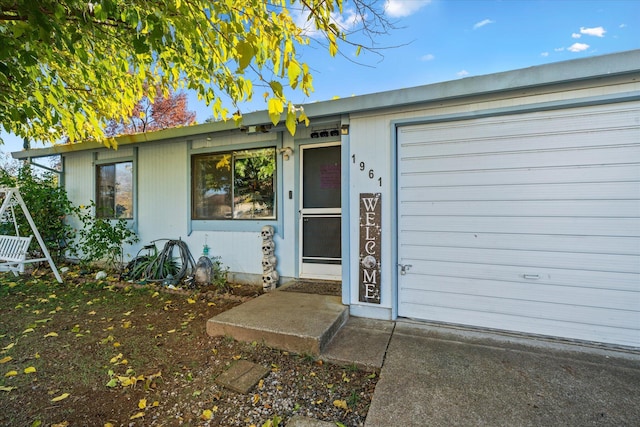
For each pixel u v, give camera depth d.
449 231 3.25
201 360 2.66
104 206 6.52
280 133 4.90
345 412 2.00
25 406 2.05
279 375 2.43
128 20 2.01
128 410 2.03
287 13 2.40
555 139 2.87
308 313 3.28
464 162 3.18
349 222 3.56
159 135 5.18
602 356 2.57
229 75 2.28
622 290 2.69
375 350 2.70
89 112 3.35
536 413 1.88
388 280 3.40
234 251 5.26
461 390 2.12
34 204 6.01
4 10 1.74
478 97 3.07
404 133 3.41
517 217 3.00
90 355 2.76
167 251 5.54
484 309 3.12
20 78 2.35
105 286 5.08
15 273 5.59
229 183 5.33
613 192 2.70
